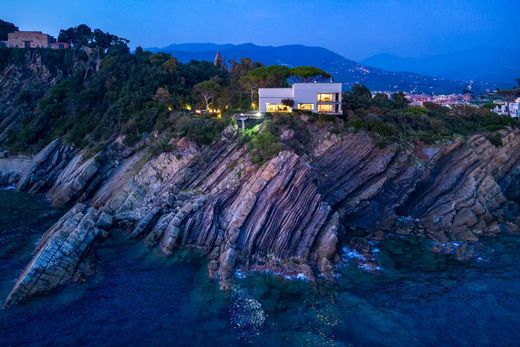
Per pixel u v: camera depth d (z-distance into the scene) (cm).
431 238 6044
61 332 3788
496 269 5100
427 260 5347
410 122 8350
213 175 6303
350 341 3697
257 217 5153
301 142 6850
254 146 6044
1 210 7188
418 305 4288
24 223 6512
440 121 8612
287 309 4166
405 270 5062
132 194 6656
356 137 6888
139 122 8381
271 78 9494
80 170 7844
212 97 9488
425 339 3734
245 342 3669
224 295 4394
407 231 6272
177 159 6775
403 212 6812
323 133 7000
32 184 8625
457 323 3981
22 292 4256
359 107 8800
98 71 11162
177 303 4269
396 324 3953
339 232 5472
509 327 3919
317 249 5141
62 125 9944
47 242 4962
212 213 5409
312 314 4088
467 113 10631
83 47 14150
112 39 14100
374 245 5819
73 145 9019
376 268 5072
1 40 15425
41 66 13550
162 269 4969
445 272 5025
